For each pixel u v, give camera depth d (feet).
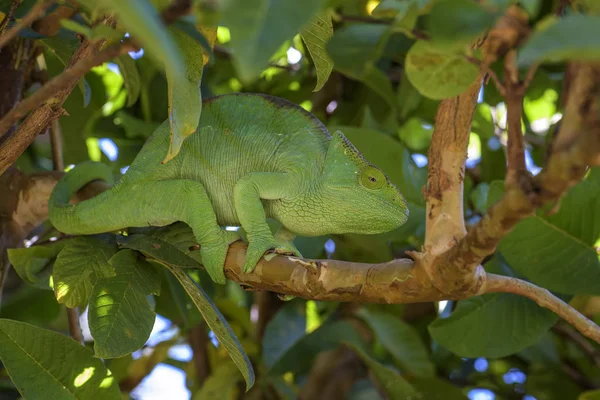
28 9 4.97
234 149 4.97
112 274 4.86
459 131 4.51
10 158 4.61
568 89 4.17
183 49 4.54
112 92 6.29
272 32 3.59
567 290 5.07
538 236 5.07
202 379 6.19
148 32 3.70
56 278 4.87
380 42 4.27
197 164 4.97
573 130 4.10
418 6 4.18
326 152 5.01
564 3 4.19
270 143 4.98
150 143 5.00
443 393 6.06
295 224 5.05
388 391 5.89
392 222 5.00
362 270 4.66
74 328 5.41
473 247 4.37
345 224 5.03
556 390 6.41
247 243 4.88
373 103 6.39
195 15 4.35
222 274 4.84
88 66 4.14
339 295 4.68
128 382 6.37
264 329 6.28
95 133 6.19
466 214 5.79
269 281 4.77
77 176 5.24
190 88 4.55
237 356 4.76
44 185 5.36
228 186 4.97
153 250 4.89
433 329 5.20
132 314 4.82
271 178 4.92
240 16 3.59
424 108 6.22
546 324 5.19
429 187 4.56
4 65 5.40
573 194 5.05
